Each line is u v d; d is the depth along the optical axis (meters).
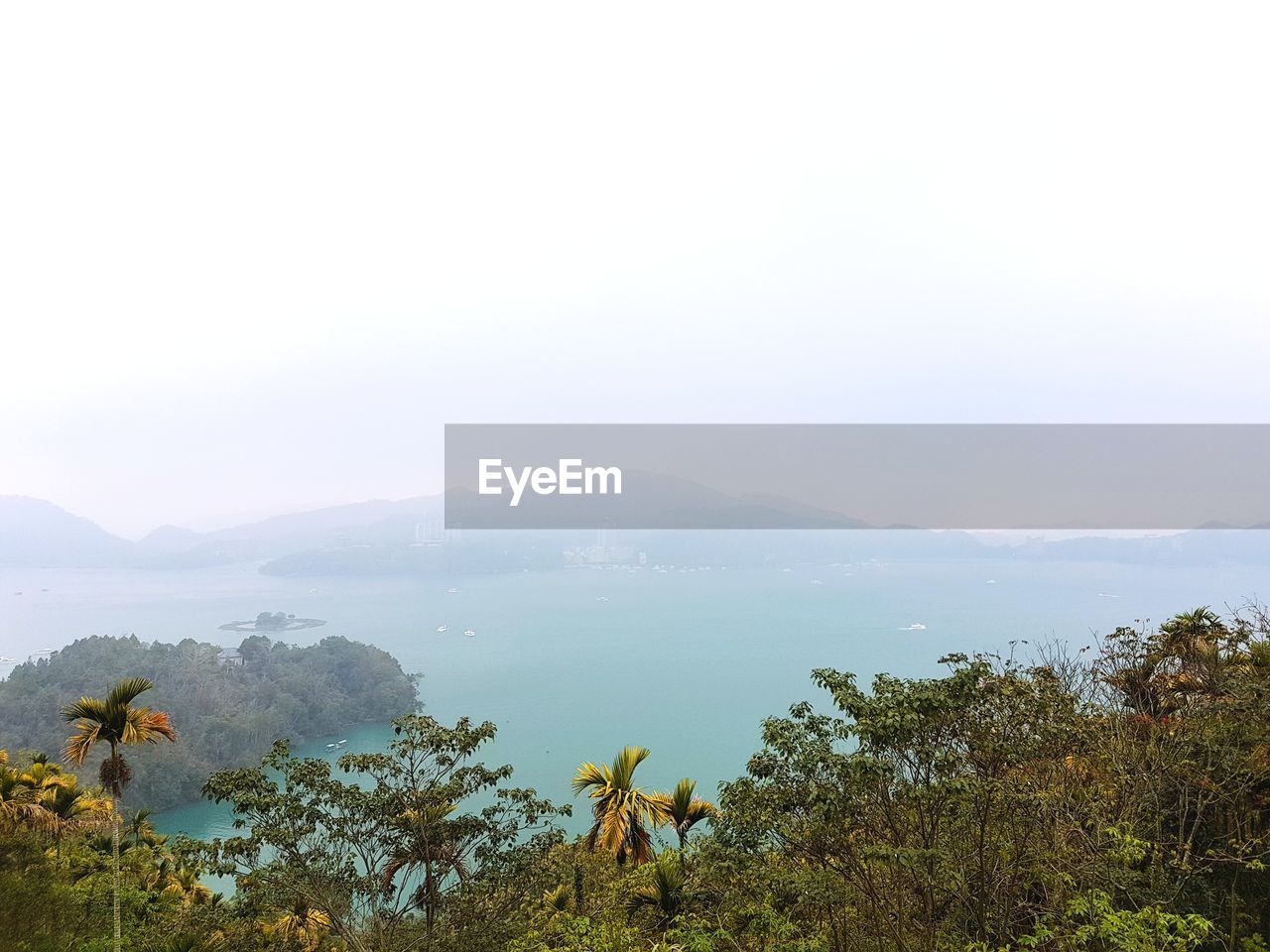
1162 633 11.45
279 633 171.75
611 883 13.84
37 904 15.84
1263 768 8.75
